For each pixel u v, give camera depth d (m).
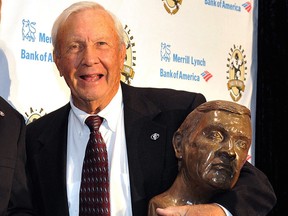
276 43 2.80
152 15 2.41
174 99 1.71
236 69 2.70
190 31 2.53
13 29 2.06
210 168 1.40
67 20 1.64
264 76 2.79
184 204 1.46
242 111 1.44
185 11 2.52
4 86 2.04
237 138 1.41
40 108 2.12
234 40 2.70
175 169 1.61
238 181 1.50
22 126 1.70
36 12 2.11
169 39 2.46
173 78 2.47
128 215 1.59
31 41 2.10
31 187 1.69
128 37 2.34
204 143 1.41
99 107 1.67
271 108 2.80
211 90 2.60
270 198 1.50
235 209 1.41
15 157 1.62
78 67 1.62
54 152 1.68
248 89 2.75
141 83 2.37
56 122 1.74
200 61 2.56
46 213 1.64
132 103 1.70
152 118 1.66
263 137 2.79
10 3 2.06
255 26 2.79
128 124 1.66
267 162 2.80
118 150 1.65
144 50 2.39
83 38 1.61
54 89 2.15
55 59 1.71
